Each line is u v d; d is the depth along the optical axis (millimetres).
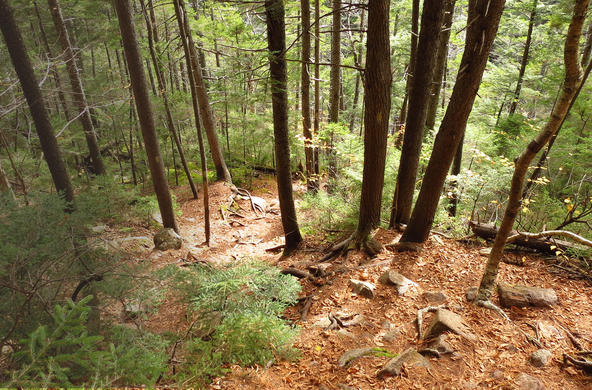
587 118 11492
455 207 9414
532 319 4281
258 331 3598
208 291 4109
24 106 8594
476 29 4996
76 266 3258
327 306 5199
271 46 6965
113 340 2902
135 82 9133
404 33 15680
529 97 16016
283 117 7844
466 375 3467
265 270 5031
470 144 12312
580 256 5441
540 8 12930
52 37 13867
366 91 6152
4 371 2227
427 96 6652
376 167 6664
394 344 4172
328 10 17500
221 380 3617
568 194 10547
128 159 17422
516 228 7434
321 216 10094
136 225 10516
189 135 17188
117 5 8492
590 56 11031
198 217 12875
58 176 6980
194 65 13859
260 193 15938
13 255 2814
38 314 2721
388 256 6336
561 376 3395
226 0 7141
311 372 3795
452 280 5371
